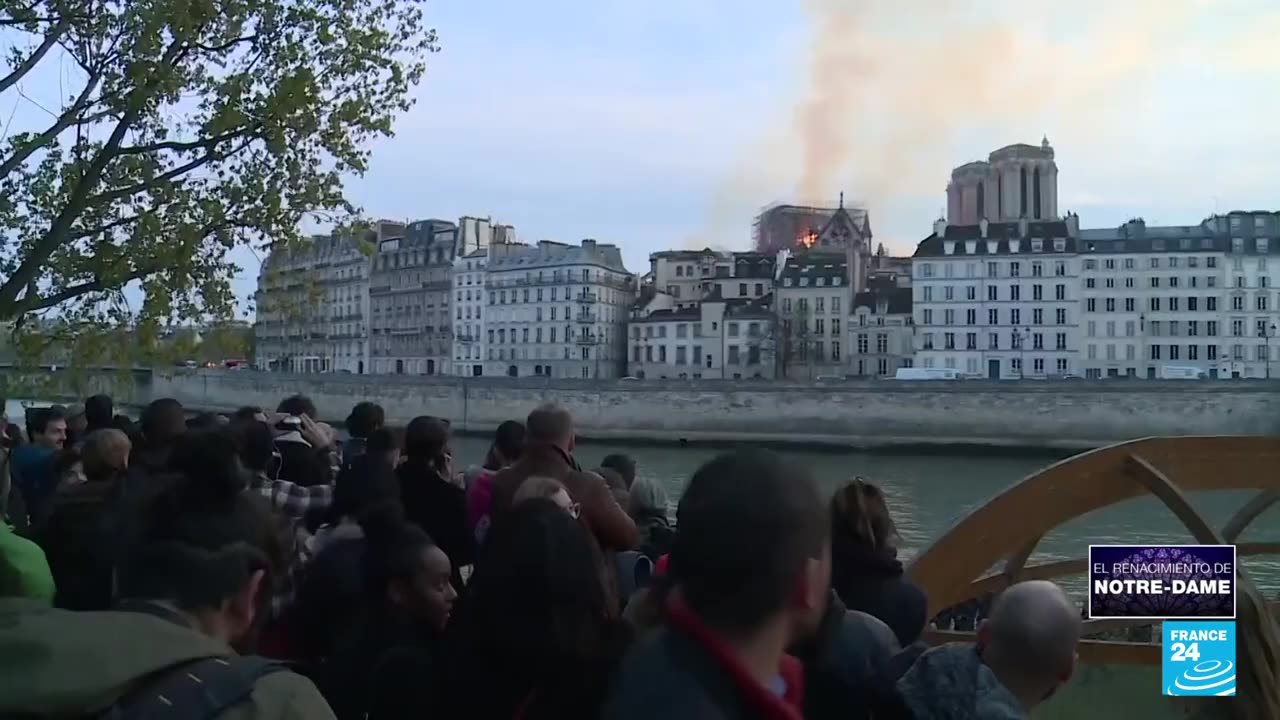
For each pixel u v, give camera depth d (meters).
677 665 1.92
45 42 10.38
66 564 4.60
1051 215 141.00
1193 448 6.63
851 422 72.19
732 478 2.02
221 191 11.16
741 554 1.91
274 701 2.00
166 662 1.96
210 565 2.32
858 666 3.39
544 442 5.25
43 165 10.80
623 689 1.96
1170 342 95.19
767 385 74.44
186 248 10.75
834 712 3.31
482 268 123.94
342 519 5.18
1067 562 7.21
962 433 69.31
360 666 3.89
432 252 128.50
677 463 61.50
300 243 11.66
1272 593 15.17
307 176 11.48
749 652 1.95
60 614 2.03
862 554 4.25
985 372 98.06
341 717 3.88
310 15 11.25
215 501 2.46
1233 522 7.71
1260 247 94.94
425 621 4.03
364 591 4.09
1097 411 66.25
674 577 2.24
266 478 6.18
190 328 11.52
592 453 69.69
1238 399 63.22
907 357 103.69
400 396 85.06
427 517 5.84
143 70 10.26
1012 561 7.06
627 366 125.50
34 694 1.80
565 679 2.69
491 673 2.74
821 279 107.81
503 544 2.86
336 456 8.37
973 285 98.81
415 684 3.02
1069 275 96.00
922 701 3.07
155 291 10.81
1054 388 67.25
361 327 136.62
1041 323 96.75
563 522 2.90
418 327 129.38
